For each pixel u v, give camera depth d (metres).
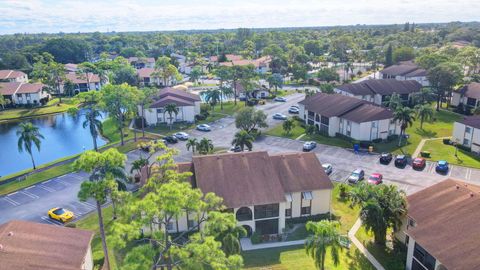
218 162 51.38
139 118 100.12
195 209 32.00
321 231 36.75
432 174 63.91
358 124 79.25
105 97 81.38
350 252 43.59
